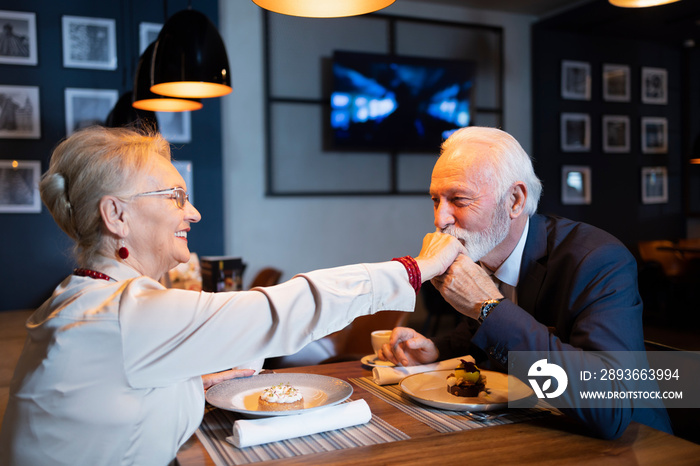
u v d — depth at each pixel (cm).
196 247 452
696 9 533
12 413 89
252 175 483
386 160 535
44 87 410
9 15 399
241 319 88
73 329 85
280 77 490
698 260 490
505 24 576
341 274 96
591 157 614
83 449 85
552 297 125
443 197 124
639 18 559
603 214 623
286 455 90
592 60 612
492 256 133
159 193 97
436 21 543
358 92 511
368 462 87
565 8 558
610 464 86
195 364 87
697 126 667
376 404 116
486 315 110
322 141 508
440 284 116
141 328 85
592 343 105
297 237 501
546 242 131
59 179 95
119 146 96
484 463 86
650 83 643
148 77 256
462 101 552
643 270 511
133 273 97
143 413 87
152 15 432
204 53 235
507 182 122
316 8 135
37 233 412
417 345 139
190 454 91
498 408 110
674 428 129
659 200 652
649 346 139
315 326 91
